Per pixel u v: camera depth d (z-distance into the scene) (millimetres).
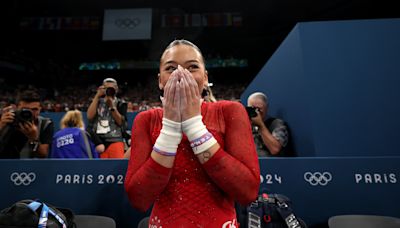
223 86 18328
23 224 1218
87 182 1753
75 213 1700
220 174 600
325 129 2385
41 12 14500
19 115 2039
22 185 1729
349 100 2455
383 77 2502
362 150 2338
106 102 2840
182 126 633
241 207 1588
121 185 1753
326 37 2629
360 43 2602
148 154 694
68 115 2676
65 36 15688
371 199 1699
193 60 719
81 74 18125
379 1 11641
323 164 1768
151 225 669
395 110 2420
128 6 14281
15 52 16031
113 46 17062
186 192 637
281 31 15516
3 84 14609
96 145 2699
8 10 13328
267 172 1757
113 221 1587
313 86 2500
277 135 2619
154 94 16172
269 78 3658
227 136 687
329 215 1685
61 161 1783
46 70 17000
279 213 1512
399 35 2596
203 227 604
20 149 2219
